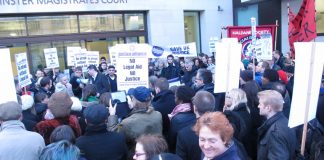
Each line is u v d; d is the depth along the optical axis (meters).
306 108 3.29
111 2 15.70
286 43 16.62
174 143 3.63
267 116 3.26
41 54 14.69
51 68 11.24
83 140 3.14
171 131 3.64
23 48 14.28
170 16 17.25
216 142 2.05
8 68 4.06
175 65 11.19
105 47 16.14
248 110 3.89
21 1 13.79
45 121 3.57
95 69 9.07
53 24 14.84
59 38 15.00
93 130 3.18
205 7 18.30
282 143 3.05
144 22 17.02
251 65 8.16
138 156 2.46
